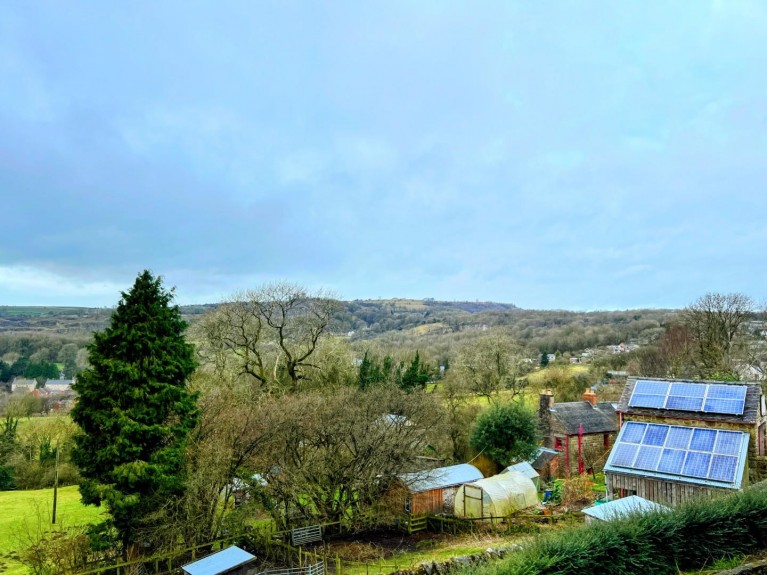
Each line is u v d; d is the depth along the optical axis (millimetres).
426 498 34344
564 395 72812
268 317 48312
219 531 28969
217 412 30516
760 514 15781
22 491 48156
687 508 15867
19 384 90438
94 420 23688
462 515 33875
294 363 48156
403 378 54562
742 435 25250
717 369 57562
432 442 39438
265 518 33469
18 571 26094
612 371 88875
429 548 29078
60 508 40750
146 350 24625
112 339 24344
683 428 27062
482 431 44000
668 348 75062
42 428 53781
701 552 15141
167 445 24812
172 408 24938
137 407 23984
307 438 32531
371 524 32250
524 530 30266
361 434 32219
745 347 63125
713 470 24203
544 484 42969
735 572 13523
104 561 24547
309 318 49312
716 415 26812
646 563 14523
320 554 27859
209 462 27188
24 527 32938
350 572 25016
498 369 60594
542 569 13109
